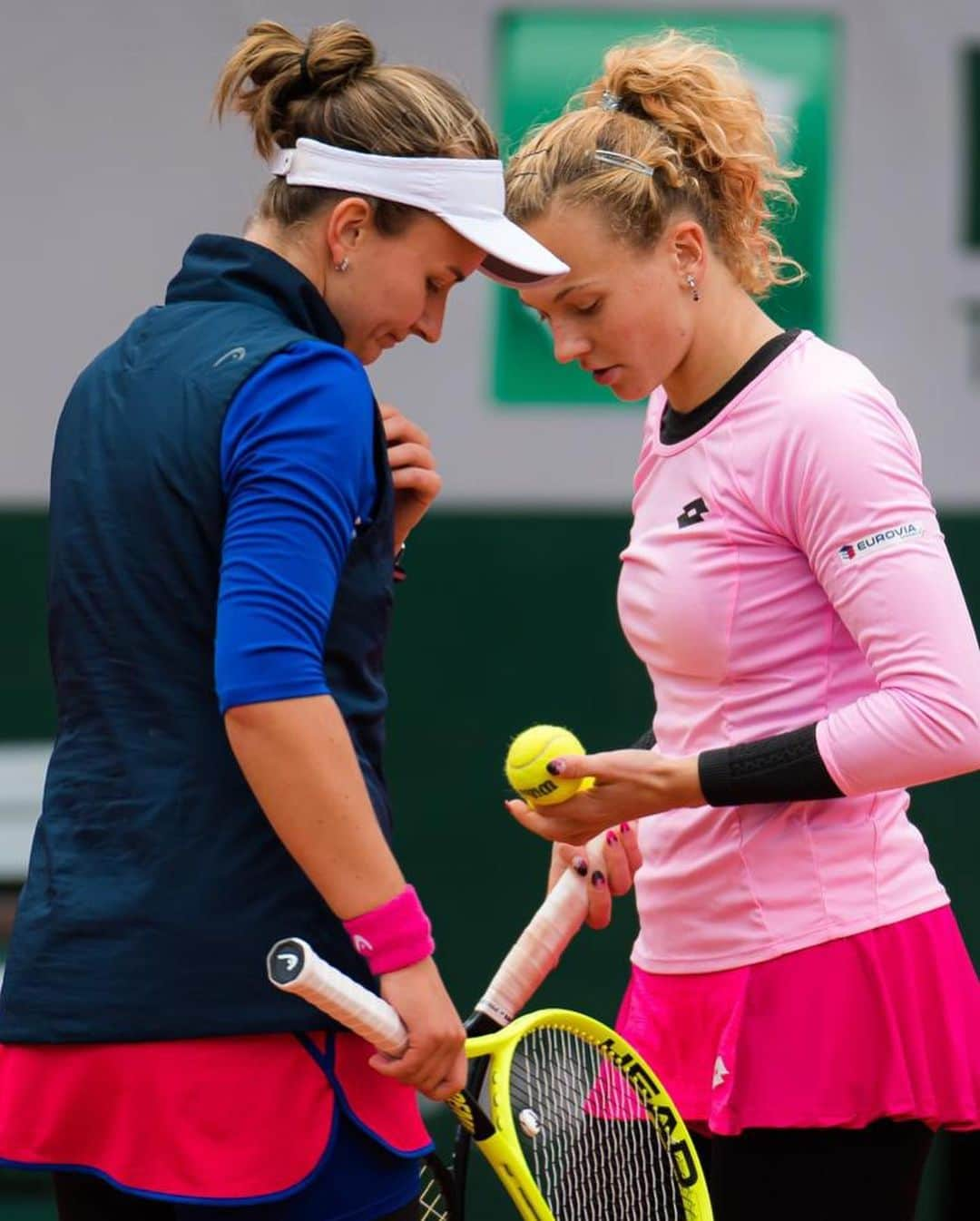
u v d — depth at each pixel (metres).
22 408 19.25
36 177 19.14
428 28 19.02
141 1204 8.43
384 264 8.43
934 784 18.83
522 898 19.16
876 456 9.09
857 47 19.03
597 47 18.98
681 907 9.91
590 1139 9.69
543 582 19.34
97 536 8.16
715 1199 9.88
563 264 8.84
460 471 19.42
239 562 7.68
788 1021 9.55
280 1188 7.88
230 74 8.63
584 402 19.38
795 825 9.59
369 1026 7.69
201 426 7.96
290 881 7.98
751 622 9.52
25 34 19.00
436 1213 9.70
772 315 19.31
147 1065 7.90
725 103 9.78
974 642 9.08
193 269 8.60
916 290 19.20
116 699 8.09
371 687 8.34
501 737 19.27
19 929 8.27
